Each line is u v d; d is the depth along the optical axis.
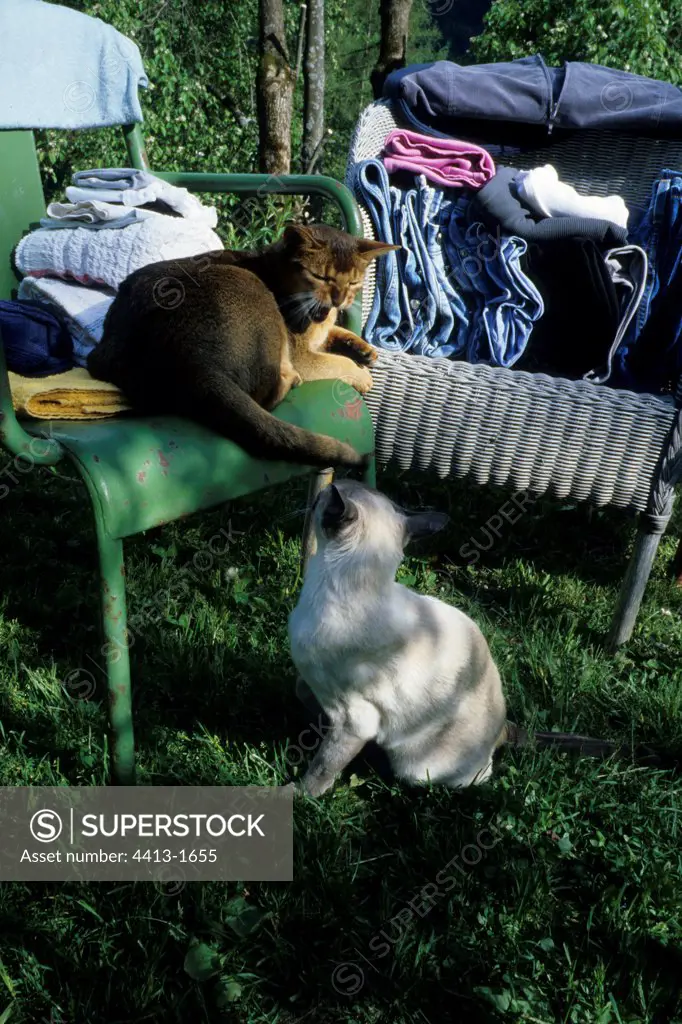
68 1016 1.42
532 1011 1.49
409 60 21.02
